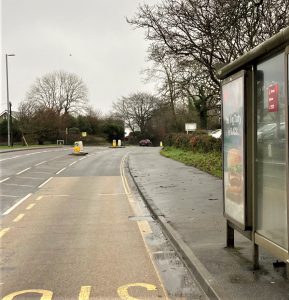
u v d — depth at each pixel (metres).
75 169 25.09
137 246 7.69
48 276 6.00
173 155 33.28
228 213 6.48
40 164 28.44
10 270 6.31
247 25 13.81
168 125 70.81
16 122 73.94
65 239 8.25
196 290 5.41
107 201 13.31
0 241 8.17
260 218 5.39
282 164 4.72
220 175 17.78
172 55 20.81
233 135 6.10
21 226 9.59
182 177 18.23
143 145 80.00
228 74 6.36
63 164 28.59
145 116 96.88
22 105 80.00
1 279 5.91
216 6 16.98
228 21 14.44
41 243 7.96
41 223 9.91
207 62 18.67
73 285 5.62
